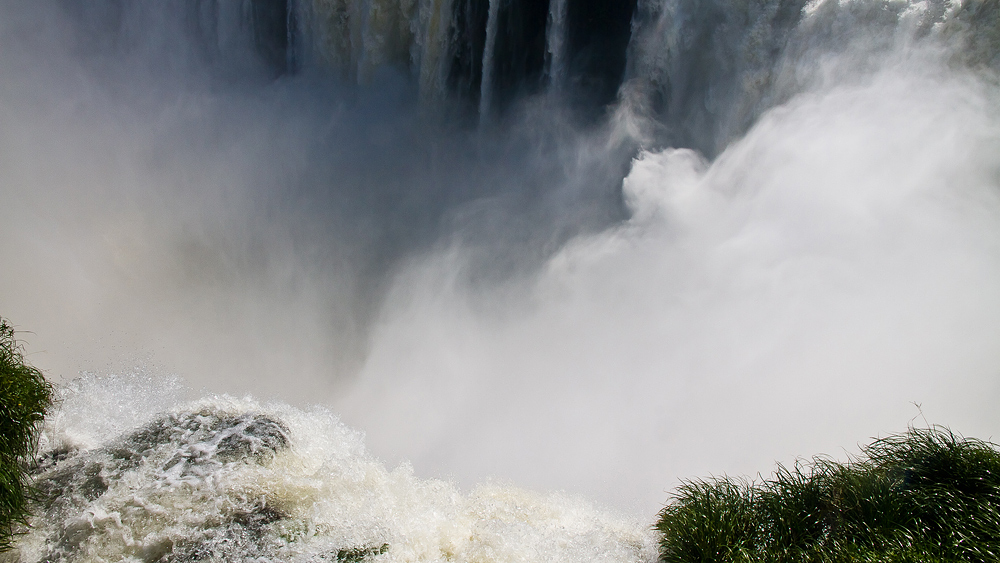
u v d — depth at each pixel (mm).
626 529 7672
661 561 6664
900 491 6375
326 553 6316
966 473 6395
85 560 5922
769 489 6848
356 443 8414
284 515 6719
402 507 7270
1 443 6320
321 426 8523
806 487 6660
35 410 7039
